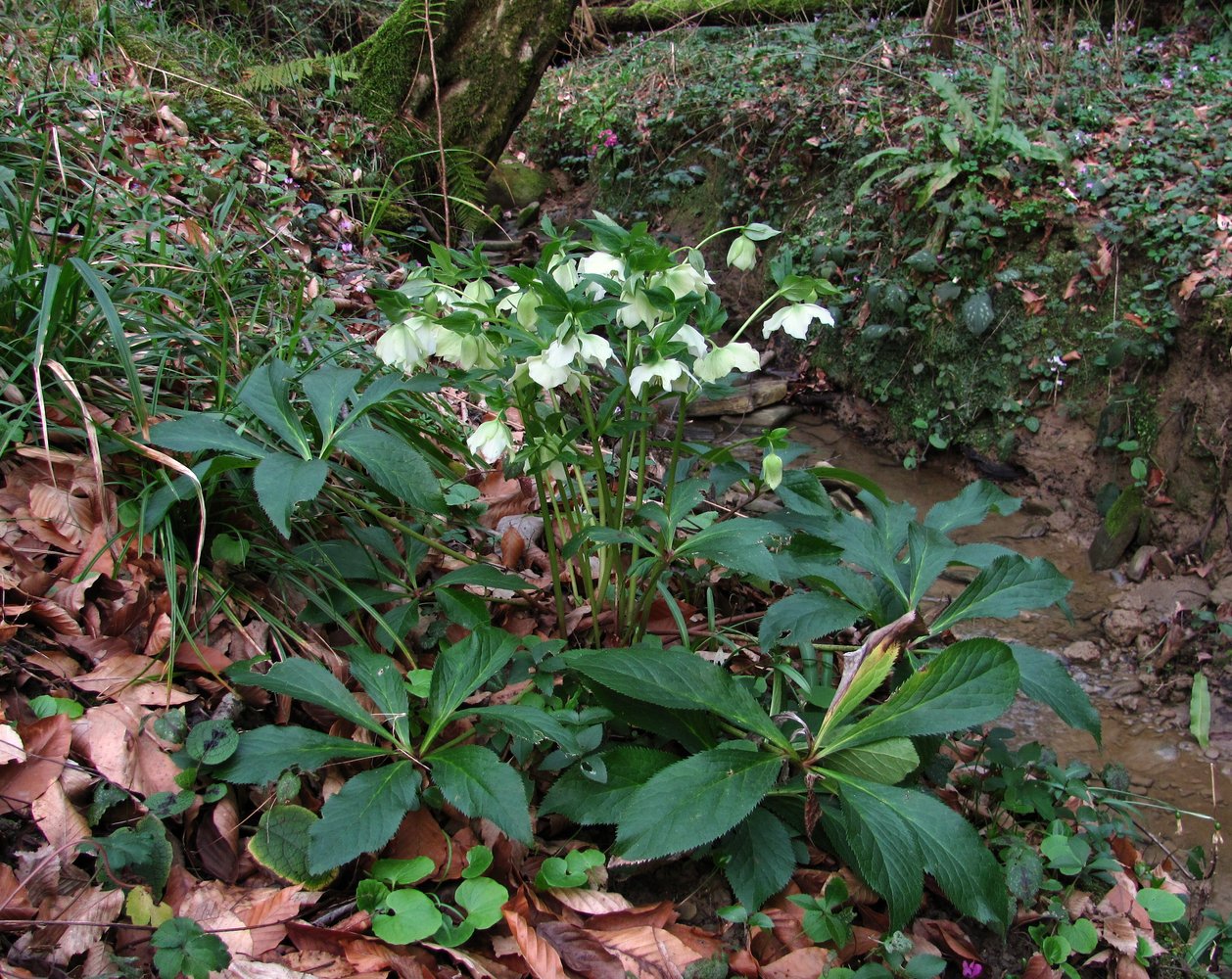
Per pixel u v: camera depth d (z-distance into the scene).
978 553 2.04
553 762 1.71
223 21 5.71
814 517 2.05
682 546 1.88
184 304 2.43
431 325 1.70
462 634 2.14
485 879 1.54
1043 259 4.43
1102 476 4.16
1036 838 2.11
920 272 4.70
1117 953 1.85
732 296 5.73
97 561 1.78
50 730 1.47
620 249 1.65
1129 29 6.61
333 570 1.99
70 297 2.00
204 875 1.49
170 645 1.66
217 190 3.64
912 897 1.46
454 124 5.08
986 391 4.47
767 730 1.65
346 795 1.49
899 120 5.30
